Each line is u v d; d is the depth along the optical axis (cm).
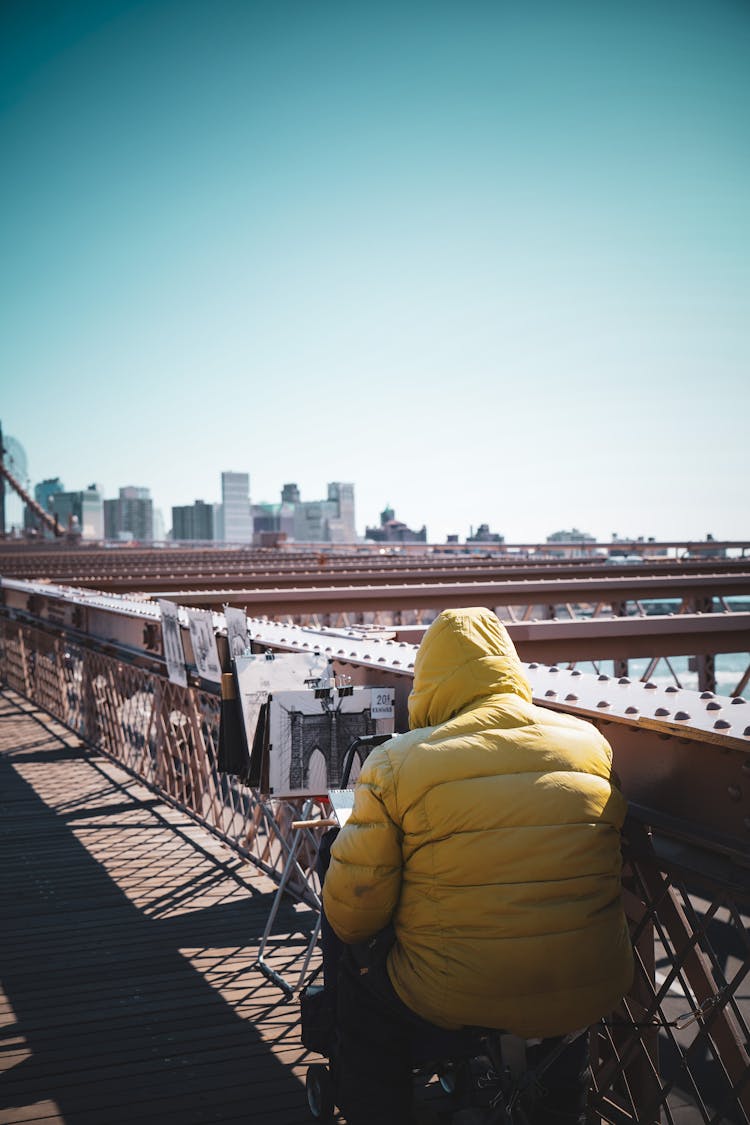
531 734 211
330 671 413
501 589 1278
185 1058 328
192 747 655
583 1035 235
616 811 212
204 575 1566
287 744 372
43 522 12888
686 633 848
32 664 1232
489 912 200
